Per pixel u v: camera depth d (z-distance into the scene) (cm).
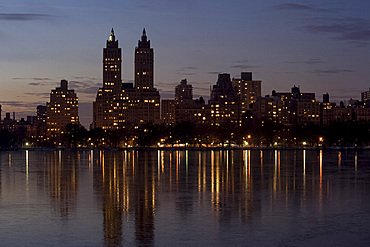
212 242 5344
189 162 19788
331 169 15300
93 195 8738
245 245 5234
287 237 5538
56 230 5866
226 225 6119
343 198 8325
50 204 7694
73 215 6756
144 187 10044
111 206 7488
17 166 17550
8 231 5828
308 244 5272
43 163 19725
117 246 5191
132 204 7681
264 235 5625
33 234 5681
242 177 12369
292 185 10394
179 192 9175
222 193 9019
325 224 6169
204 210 7131
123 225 6112
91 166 17288
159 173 13762
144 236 5578
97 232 5759
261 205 7575
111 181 11350
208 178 12112
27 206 7500
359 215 6731
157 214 6825
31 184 10669
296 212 6969
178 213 6894
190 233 5716
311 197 8456
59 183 10888
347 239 5459
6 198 8362
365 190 9469
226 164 18200
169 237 5538
